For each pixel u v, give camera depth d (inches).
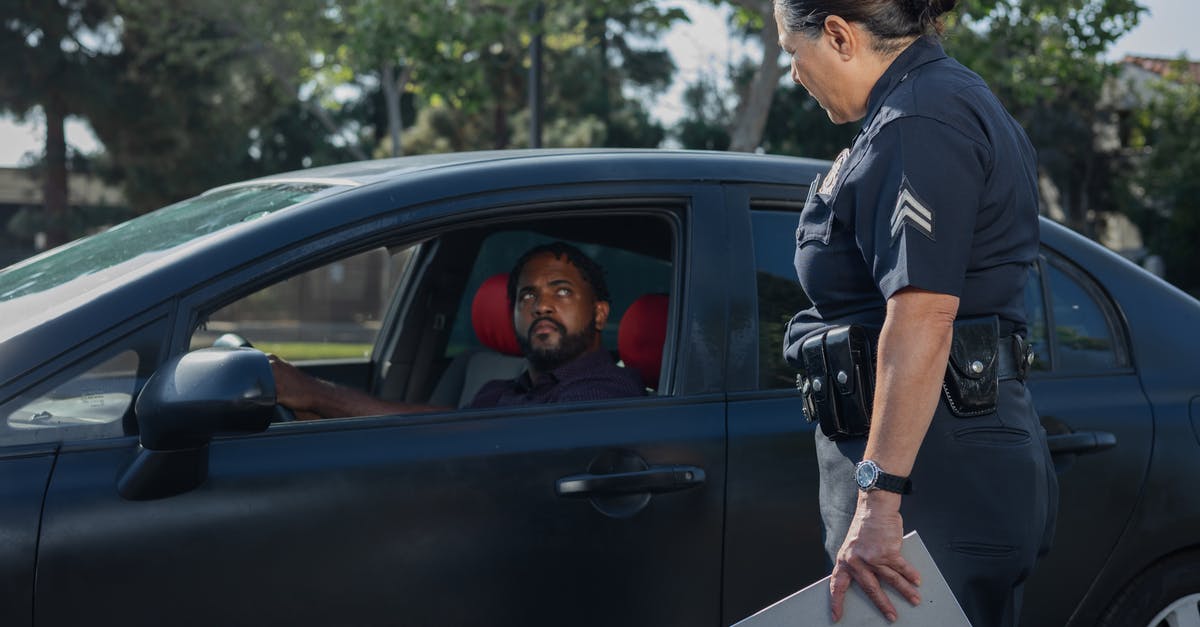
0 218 1451.8
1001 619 72.3
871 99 71.1
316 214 78.8
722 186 91.5
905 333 66.0
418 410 106.3
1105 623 96.7
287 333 839.1
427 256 135.0
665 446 82.7
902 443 65.9
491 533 77.7
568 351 104.1
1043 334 97.9
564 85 1144.8
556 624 79.4
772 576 85.0
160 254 78.7
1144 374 99.4
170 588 69.7
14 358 69.7
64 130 976.3
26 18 861.2
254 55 911.7
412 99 1446.9
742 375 87.2
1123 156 1505.9
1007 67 480.7
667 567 82.0
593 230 121.6
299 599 72.9
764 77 461.1
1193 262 1252.5
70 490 68.7
